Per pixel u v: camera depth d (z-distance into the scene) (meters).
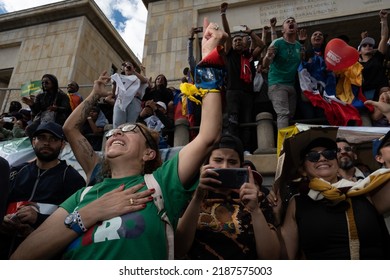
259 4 10.72
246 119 5.02
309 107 5.10
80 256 1.64
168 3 11.48
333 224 2.12
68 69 11.88
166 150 4.45
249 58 5.30
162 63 10.48
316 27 10.21
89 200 1.90
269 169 4.37
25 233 2.24
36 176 2.82
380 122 4.80
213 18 10.93
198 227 2.12
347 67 4.83
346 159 3.35
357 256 2.01
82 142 2.79
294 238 2.25
